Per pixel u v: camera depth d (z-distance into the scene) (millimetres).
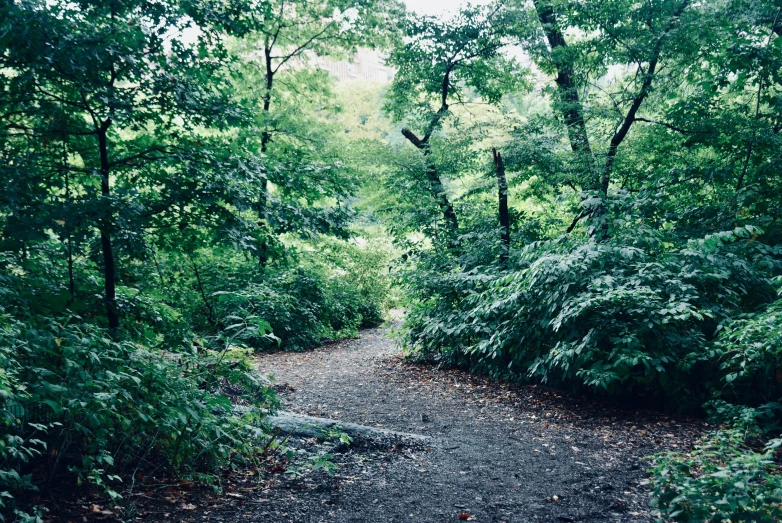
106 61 4547
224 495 3926
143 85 4801
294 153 13086
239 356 5016
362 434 5527
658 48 10125
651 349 6770
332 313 15805
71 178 5168
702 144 10781
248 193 5449
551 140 11516
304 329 14156
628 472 4715
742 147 10031
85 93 4637
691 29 9766
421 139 13656
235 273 13734
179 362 4836
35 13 4230
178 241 5559
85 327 4234
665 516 3689
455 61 12492
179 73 5043
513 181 11805
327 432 5230
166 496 3758
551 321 7258
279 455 4812
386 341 15094
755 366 5910
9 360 3209
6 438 3266
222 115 5164
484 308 8922
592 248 7773
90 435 3688
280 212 5633
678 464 3143
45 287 4668
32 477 3535
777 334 5566
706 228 8906
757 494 2805
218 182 5133
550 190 12617
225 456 4270
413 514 3828
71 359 3656
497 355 8727
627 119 10977
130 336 5035
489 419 6941
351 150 13539
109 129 5395
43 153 5055
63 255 5125
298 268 14945
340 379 9797
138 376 4027
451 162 12195
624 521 3686
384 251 18891
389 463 4945
